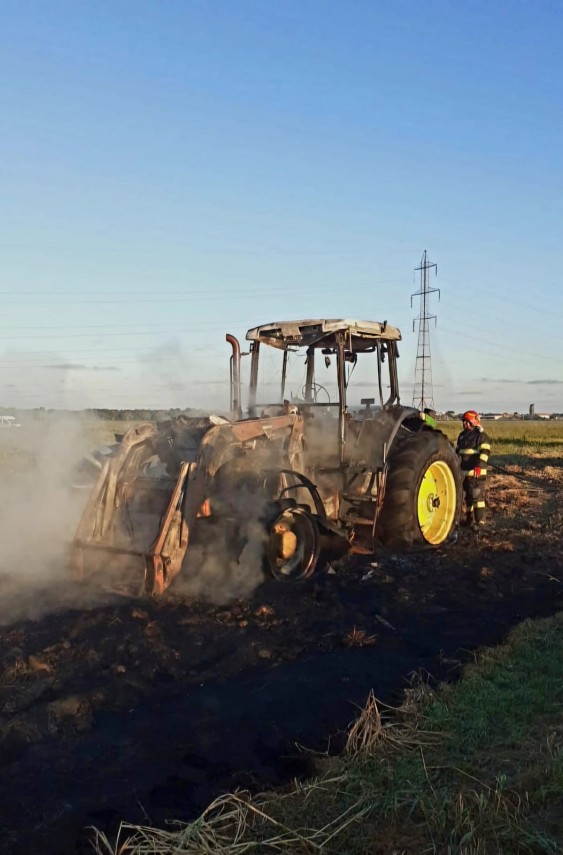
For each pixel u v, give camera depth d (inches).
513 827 118.5
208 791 132.6
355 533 319.6
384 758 140.9
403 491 318.3
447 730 152.6
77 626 220.1
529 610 243.9
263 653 199.5
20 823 122.6
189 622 226.7
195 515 251.3
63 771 138.9
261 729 155.7
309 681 181.0
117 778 136.8
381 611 240.7
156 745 149.0
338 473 310.5
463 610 244.1
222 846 115.1
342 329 312.7
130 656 197.3
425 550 333.1
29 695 170.2
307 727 156.7
